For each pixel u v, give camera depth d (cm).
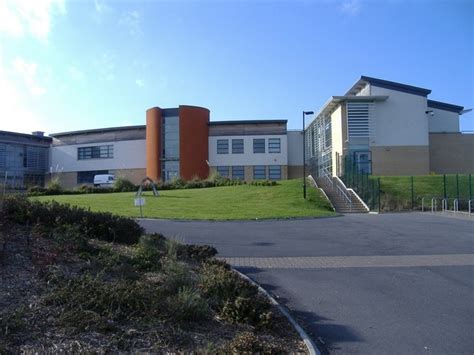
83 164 6769
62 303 543
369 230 1794
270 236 1611
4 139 6519
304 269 1052
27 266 646
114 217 1022
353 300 782
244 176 6262
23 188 1022
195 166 6100
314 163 5744
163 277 721
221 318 600
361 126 4350
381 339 594
